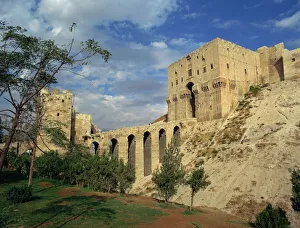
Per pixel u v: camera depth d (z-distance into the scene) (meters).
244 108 74.81
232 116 74.00
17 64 14.00
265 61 90.31
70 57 14.65
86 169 44.34
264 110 69.44
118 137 70.12
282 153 50.62
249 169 50.25
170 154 38.59
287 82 77.50
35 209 25.75
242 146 59.16
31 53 14.06
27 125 15.02
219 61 76.69
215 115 75.31
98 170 43.44
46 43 14.15
